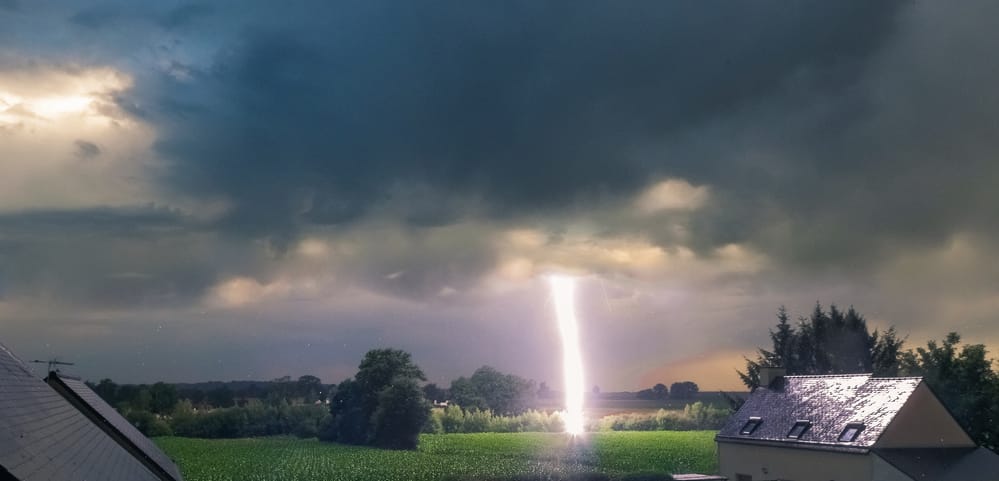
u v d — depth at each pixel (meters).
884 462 34.81
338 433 116.88
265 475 69.25
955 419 37.69
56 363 26.95
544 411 182.38
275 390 168.50
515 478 61.22
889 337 73.50
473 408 163.75
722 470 48.03
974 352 52.16
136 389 146.62
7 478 9.03
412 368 116.38
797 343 77.25
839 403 41.91
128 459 20.69
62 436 15.23
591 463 70.12
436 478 65.12
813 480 39.66
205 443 113.00
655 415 140.25
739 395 91.38
